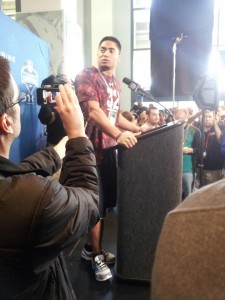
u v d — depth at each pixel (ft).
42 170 2.01
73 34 11.69
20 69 5.82
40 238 1.69
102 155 5.58
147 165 4.66
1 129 1.99
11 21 5.46
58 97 2.18
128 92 24.57
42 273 1.94
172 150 4.59
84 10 24.14
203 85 5.13
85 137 2.17
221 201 1.00
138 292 5.14
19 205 1.66
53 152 2.83
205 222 0.98
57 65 9.85
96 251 5.90
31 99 6.27
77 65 12.73
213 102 5.17
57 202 1.71
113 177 5.74
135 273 5.17
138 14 25.13
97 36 24.54
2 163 1.93
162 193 4.70
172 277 1.00
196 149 8.87
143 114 11.96
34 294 1.92
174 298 0.99
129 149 4.64
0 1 8.84
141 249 5.01
